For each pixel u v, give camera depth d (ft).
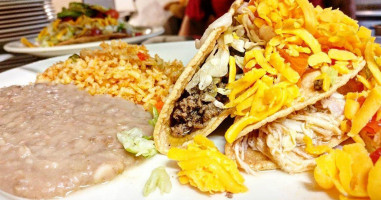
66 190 0.51
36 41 1.42
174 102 0.61
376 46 0.59
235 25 0.61
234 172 0.50
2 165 0.54
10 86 0.84
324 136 0.57
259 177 0.53
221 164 0.50
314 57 0.54
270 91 0.52
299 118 0.56
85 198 0.50
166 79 0.82
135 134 0.62
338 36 0.54
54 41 1.38
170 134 0.62
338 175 0.47
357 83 0.60
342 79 0.55
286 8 0.55
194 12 1.76
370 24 1.35
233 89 0.57
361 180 0.44
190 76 0.59
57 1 2.10
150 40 1.37
